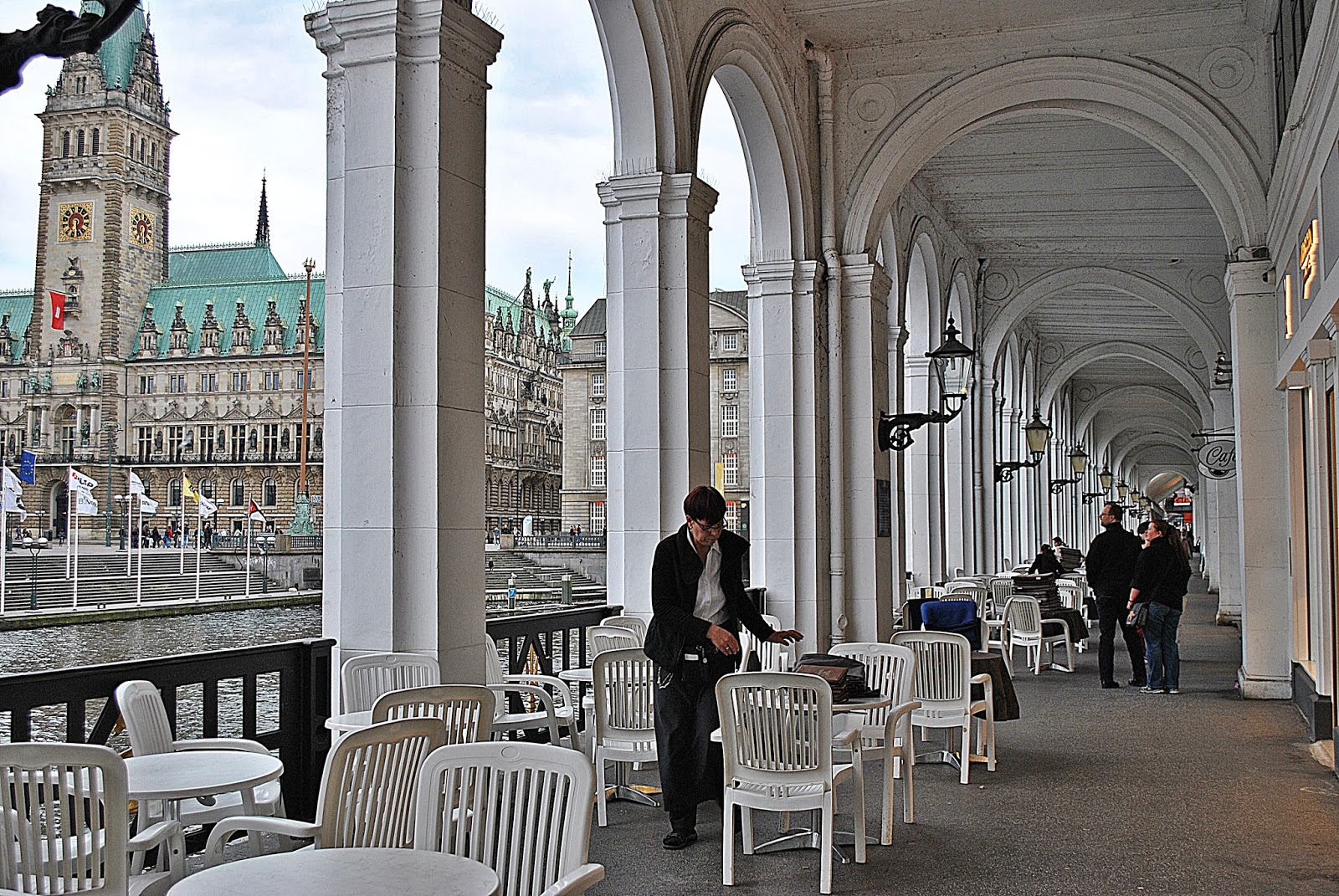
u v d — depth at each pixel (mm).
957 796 6578
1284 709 9695
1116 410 39062
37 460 82375
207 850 3426
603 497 71938
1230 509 18328
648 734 5785
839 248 10539
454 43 5250
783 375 10086
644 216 7688
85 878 3141
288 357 83500
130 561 52406
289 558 56406
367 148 5207
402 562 5125
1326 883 4957
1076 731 8789
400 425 5141
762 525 10109
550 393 96312
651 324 7676
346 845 3385
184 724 18312
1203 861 5281
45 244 83812
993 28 10172
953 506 17438
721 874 5008
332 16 5250
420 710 4070
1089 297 20453
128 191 84750
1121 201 15070
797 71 10164
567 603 40188
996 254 18141
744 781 4879
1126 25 9992
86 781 3732
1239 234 10266
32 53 2486
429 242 5148
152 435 84188
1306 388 9078
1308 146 6992
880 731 5648
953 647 6938
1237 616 18156
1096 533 39156
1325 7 5668
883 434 10734
